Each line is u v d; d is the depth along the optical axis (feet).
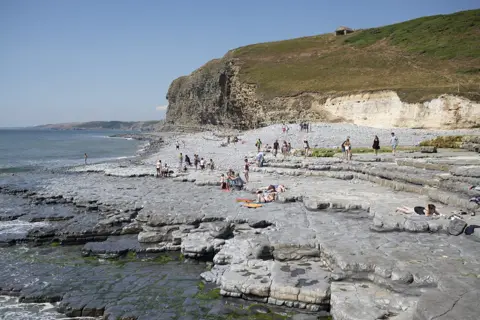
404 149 107.34
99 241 53.36
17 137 516.32
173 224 51.57
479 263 32.48
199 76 440.45
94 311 34.19
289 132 179.52
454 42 246.47
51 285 39.40
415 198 58.49
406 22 320.91
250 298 34.12
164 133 462.60
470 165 66.18
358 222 48.78
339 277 33.30
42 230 54.75
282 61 315.37
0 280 40.91
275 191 66.23
